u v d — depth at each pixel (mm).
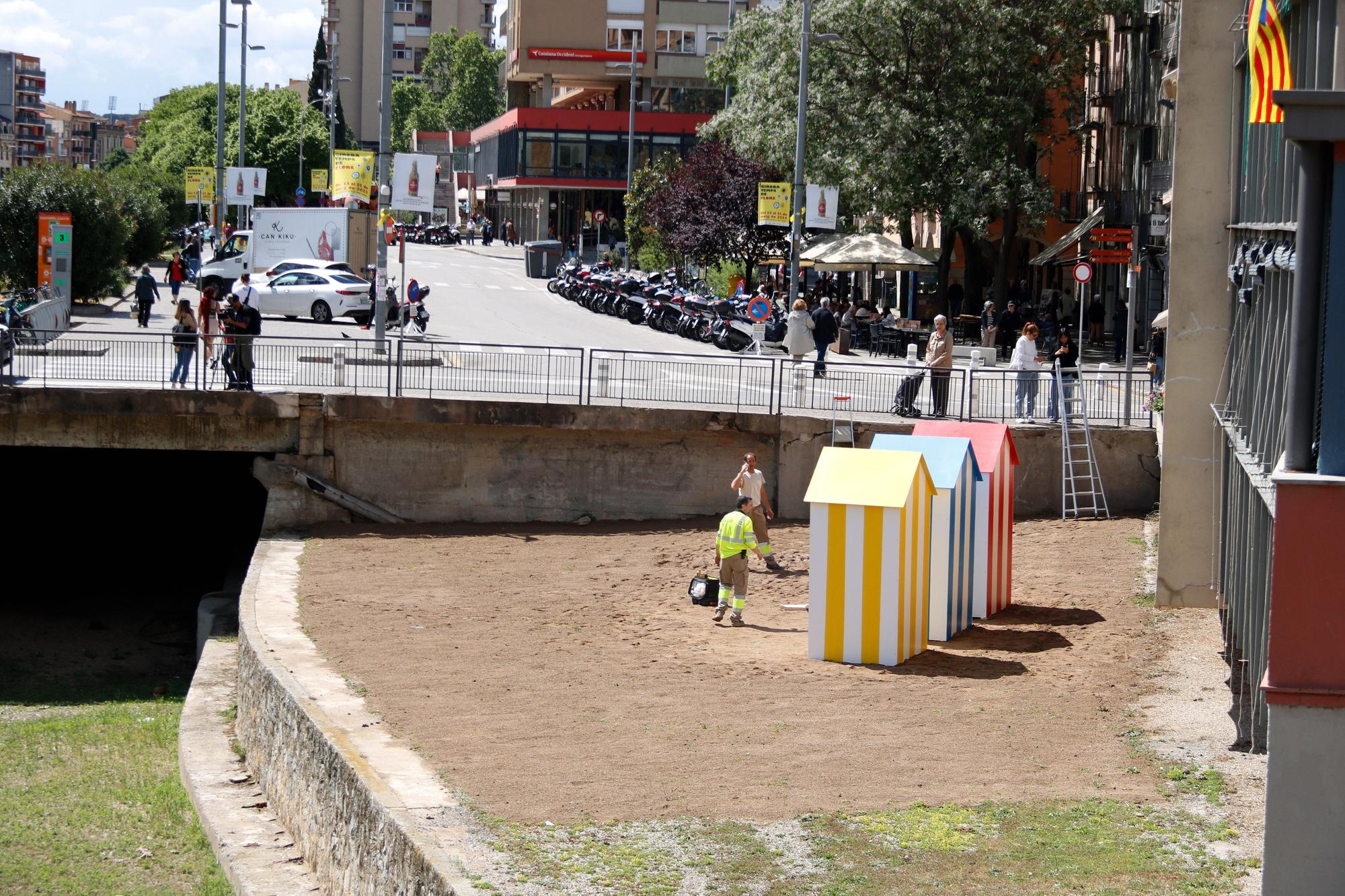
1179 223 18094
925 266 58156
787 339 40844
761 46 59531
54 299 41656
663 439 31625
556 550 28812
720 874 11469
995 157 56156
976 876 11391
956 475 21156
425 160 39031
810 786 13727
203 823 17797
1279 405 13664
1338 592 10227
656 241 82000
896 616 19344
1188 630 20688
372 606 23547
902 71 54969
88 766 20828
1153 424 31469
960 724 16031
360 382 31266
